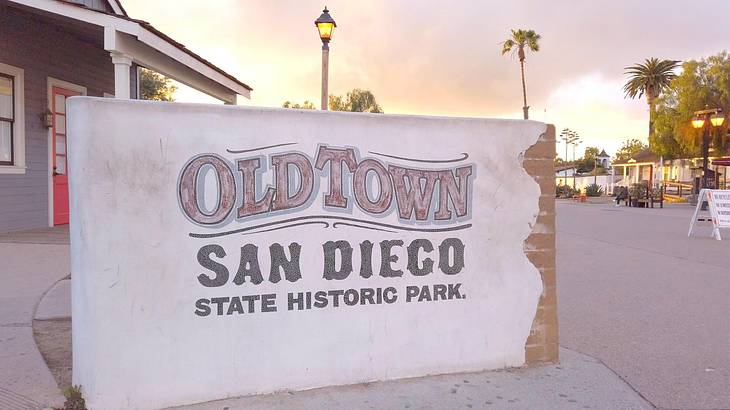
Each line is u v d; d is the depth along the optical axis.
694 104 39.50
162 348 4.11
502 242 4.96
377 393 4.45
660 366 5.15
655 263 10.59
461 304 4.87
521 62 56.09
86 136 3.91
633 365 5.17
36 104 12.24
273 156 4.31
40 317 5.96
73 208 3.97
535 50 55.91
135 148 4.02
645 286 8.49
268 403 4.22
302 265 4.41
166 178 4.08
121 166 3.99
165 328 4.11
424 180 4.71
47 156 12.65
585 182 73.88
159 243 4.08
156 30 10.27
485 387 4.62
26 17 11.57
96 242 3.95
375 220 4.58
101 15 9.77
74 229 3.98
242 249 4.26
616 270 9.84
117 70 10.23
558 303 7.45
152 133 4.05
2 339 5.29
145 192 4.04
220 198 4.20
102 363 3.98
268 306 4.34
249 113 4.25
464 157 4.82
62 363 4.81
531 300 5.08
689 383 4.77
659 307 7.23
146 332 4.07
